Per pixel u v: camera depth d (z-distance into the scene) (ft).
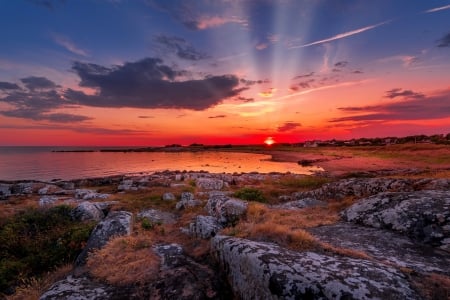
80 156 492.95
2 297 24.12
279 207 42.60
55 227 39.09
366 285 13.58
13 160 366.63
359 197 43.65
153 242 29.35
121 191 96.37
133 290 19.04
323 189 52.75
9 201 79.71
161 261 23.39
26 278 26.30
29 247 32.91
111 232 30.48
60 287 19.65
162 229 35.94
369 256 18.98
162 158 416.87
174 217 46.39
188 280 19.95
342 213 34.24
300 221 31.53
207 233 29.81
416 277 15.39
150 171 225.15
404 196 29.89
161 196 71.46
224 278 20.18
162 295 18.43
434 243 21.98
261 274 15.88
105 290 19.12
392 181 42.70
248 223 30.09
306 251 19.12
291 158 347.15
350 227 28.43
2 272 27.25
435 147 277.64
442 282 14.79
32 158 418.51
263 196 60.44
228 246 20.65
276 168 226.79
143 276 20.62
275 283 14.85
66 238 33.27
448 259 19.03
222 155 499.51
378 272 15.12
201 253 25.21
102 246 27.32
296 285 14.26
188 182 105.70
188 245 28.66
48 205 51.65
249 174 157.89
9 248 32.73
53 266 28.76
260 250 18.20
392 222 26.61
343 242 23.18
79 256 27.61
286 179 101.60
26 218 42.24
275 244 20.66
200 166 263.49
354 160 252.21
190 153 627.87
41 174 208.23
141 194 82.12
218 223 32.91
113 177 162.50
